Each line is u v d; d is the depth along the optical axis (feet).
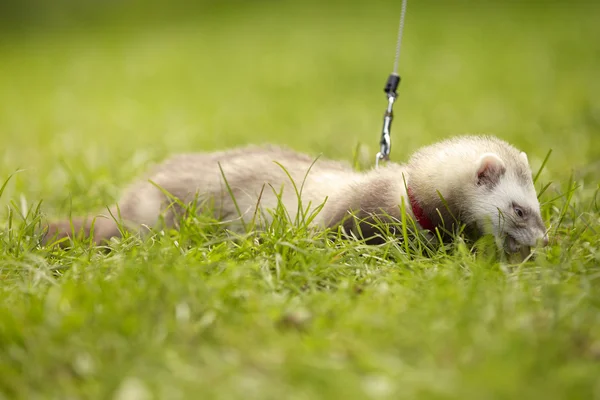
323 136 35.60
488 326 11.76
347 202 17.83
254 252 15.84
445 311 12.20
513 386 9.90
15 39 94.38
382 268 15.02
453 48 64.13
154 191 19.81
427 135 34.73
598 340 11.32
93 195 23.22
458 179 17.17
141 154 30.19
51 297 12.85
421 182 17.33
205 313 12.41
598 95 42.14
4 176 27.68
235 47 73.61
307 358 10.88
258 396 10.18
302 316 12.35
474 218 17.19
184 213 18.92
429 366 10.71
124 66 69.15
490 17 78.02
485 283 13.46
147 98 53.72
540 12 78.69
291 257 15.42
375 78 55.57
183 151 32.65
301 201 17.87
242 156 20.42
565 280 13.83
